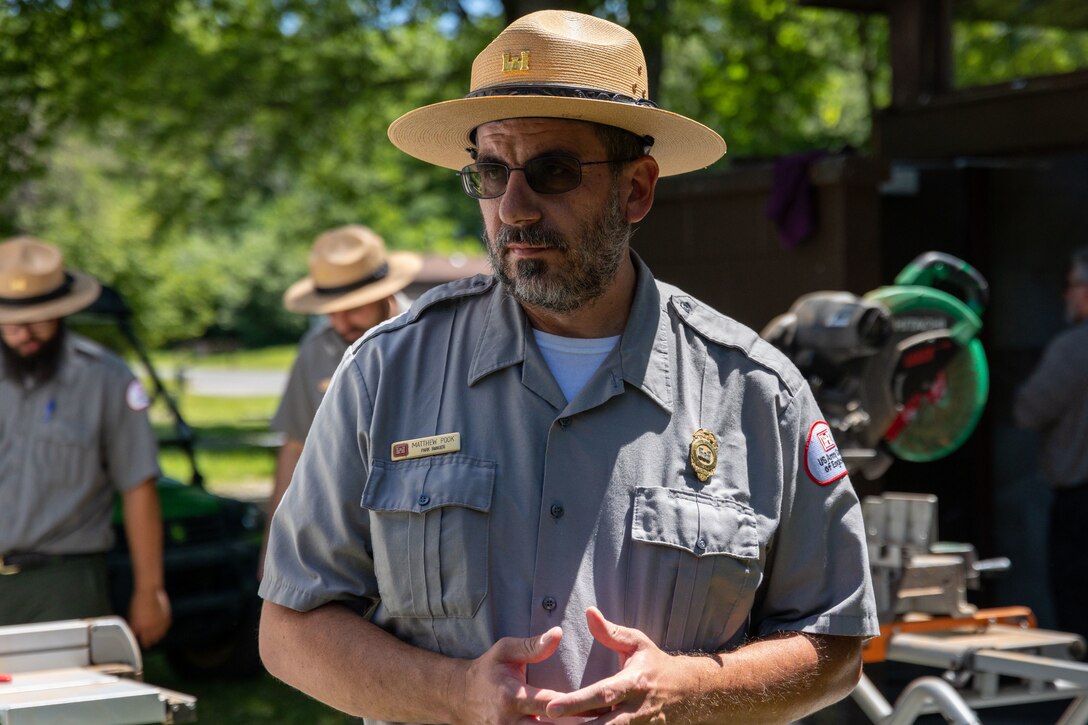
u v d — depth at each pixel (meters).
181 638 6.04
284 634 1.94
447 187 13.79
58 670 3.08
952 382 3.52
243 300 43.94
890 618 3.34
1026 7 5.42
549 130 1.90
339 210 17.48
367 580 1.96
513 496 1.88
